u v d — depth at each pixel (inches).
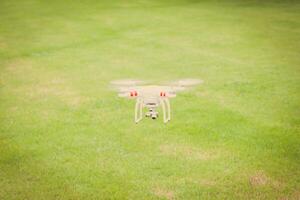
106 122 434.3
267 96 498.3
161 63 642.2
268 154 366.3
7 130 416.5
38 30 890.7
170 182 325.1
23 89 533.3
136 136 402.9
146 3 1210.6
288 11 1080.8
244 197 304.5
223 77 569.9
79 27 917.8
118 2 1222.3
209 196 306.2
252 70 599.2
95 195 308.5
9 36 836.0
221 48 729.0
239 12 1072.8
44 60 668.7
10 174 336.5
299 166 346.3
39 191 313.1
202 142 389.4
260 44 753.0
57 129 419.2
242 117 442.0
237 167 345.7
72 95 510.9
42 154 369.4
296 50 707.4
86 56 688.4
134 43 773.3
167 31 869.8
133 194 309.4
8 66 636.1
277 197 304.2
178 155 366.3
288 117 440.1
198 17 1011.3
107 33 858.8
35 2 1215.6
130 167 347.3
